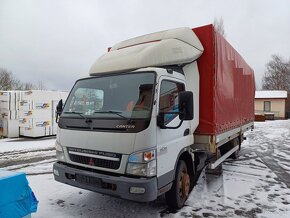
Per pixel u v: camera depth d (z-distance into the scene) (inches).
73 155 174.4
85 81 190.1
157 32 212.8
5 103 622.8
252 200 212.2
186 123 191.9
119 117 156.6
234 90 285.3
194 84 205.6
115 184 147.8
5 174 140.3
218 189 237.0
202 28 214.1
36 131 601.0
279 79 2464.3
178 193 183.0
